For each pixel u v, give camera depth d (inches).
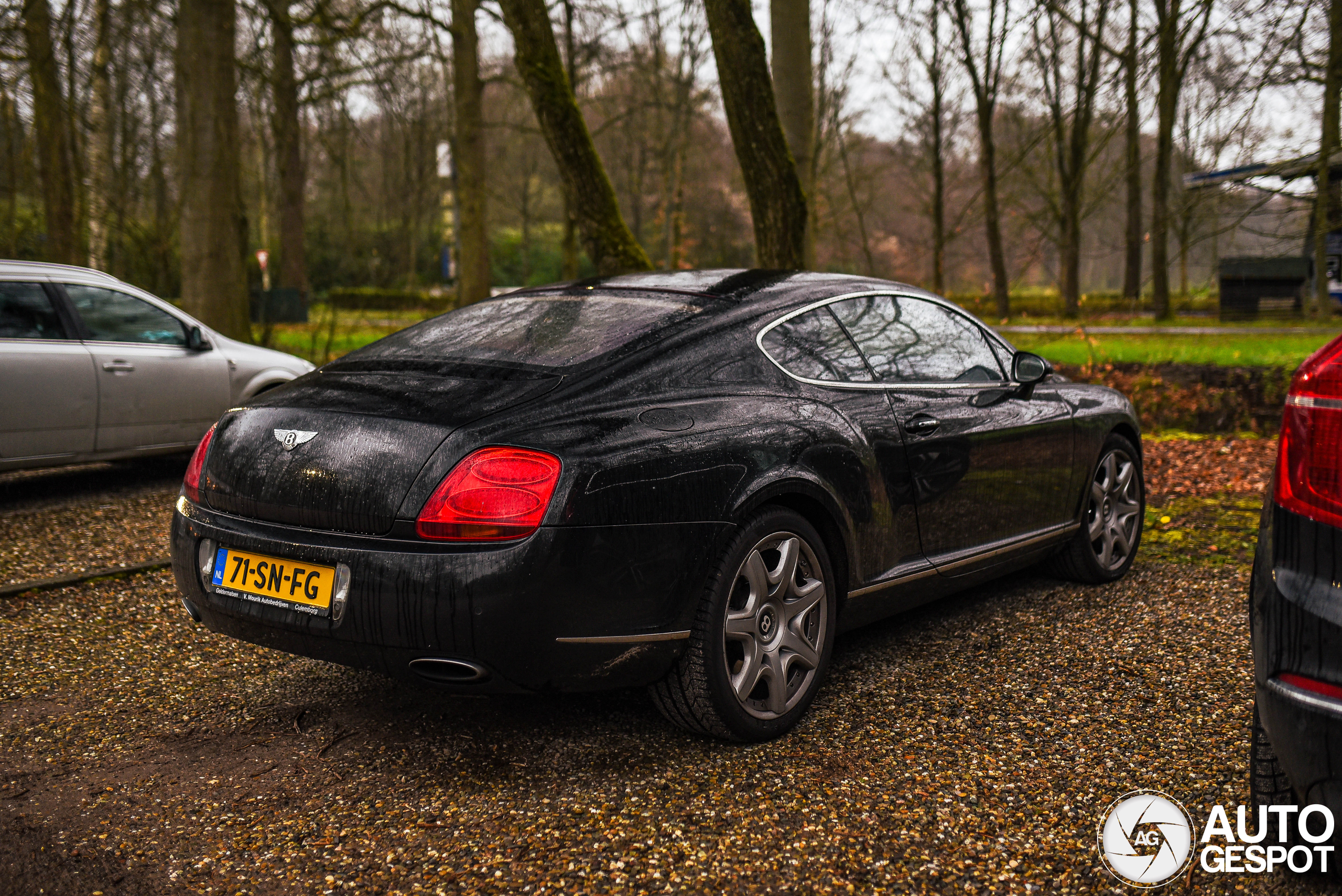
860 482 126.7
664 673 108.7
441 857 91.8
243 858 91.9
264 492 107.8
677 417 110.7
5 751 114.6
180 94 443.8
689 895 85.7
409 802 102.4
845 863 90.6
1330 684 70.4
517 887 87.0
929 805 101.1
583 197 340.8
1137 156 341.7
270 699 130.3
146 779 108.0
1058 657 143.9
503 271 2242.9
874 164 1355.8
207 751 114.9
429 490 98.4
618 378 111.7
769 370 124.3
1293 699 72.0
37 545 209.6
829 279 144.4
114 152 552.1
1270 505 78.0
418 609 97.0
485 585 95.7
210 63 440.1
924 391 143.8
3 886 87.0
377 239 1519.4
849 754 112.9
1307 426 73.9
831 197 1342.3
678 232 1216.2
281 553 105.5
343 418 106.1
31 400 241.6
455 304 1341.0
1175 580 184.2
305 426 107.9
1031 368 158.1
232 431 115.3
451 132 1149.1
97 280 262.7
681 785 105.3
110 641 152.6
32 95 454.0
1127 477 186.1
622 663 103.7
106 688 134.0
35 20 433.7
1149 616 163.3
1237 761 110.7
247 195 1031.0
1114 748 114.3
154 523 231.5
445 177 1514.5
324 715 125.0
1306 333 713.6
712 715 110.7
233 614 109.3
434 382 111.9
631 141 1336.1
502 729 120.3
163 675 138.7
